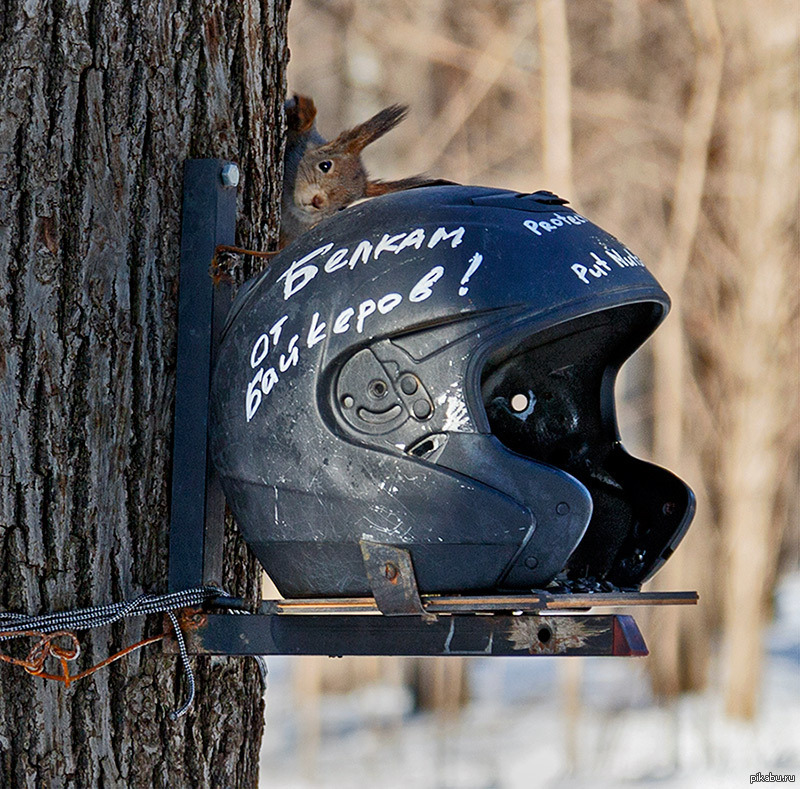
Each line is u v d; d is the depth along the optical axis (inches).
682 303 902.4
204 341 179.2
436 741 850.8
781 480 954.1
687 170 844.0
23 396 172.6
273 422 158.1
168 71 183.9
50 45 175.5
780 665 1172.5
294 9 904.3
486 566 149.6
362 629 160.1
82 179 176.1
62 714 171.9
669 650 941.2
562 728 898.7
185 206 182.2
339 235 161.0
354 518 153.1
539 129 860.0
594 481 178.2
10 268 173.0
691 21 847.7
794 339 911.7
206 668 184.2
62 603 172.1
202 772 182.9
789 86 869.8
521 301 149.3
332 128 896.9
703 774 771.4
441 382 149.3
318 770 785.6
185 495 177.3
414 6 869.8
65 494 173.2
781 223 883.4
